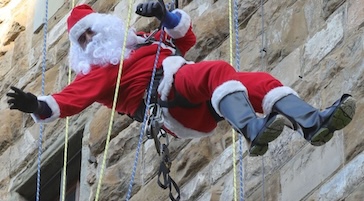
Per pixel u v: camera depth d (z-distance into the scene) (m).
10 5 20.00
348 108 8.01
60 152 16.45
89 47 9.62
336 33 12.25
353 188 10.80
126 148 14.76
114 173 14.66
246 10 13.80
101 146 15.28
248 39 13.55
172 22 9.66
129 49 9.66
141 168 14.31
